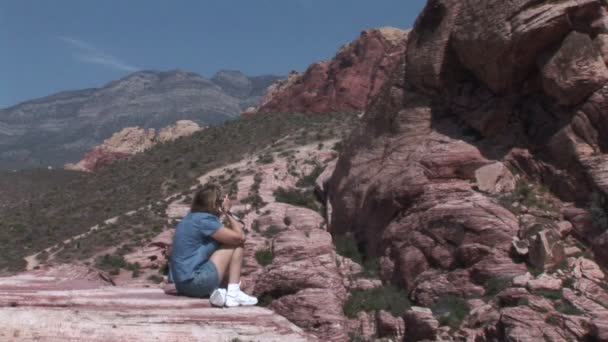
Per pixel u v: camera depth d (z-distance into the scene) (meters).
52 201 68.69
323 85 88.56
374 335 26.44
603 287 25.11
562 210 28.50
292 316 27.11
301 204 44.91
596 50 29.55
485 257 26.92
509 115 32.44
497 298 25.02
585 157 28.95
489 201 28.59
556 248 26.28
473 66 33.31
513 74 31.67
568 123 29.91
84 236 50.06
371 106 38.56
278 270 28.92
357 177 36.31
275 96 96.88
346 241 35.03
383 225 32.56
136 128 123.69
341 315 27.06
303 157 56.66
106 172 75.44
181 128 117.50
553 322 22.91
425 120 34.41
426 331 24.83
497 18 30.94
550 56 30.02
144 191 62.31
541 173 30.42
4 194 102.25
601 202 27.81
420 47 35.56
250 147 67.25
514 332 22.59
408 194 30.97
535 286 24.47
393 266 30.23
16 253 51.31
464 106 33.72
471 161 30.92
